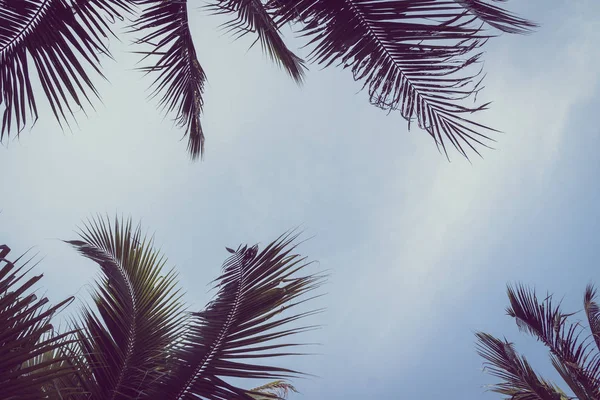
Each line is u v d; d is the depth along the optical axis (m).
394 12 2.40
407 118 2.45
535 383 6.78
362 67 2.49
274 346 2.55
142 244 3.10
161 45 3.68
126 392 2.64
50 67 2.70
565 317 7.03
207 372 2.55
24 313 1.38
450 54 2.32
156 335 2.78
